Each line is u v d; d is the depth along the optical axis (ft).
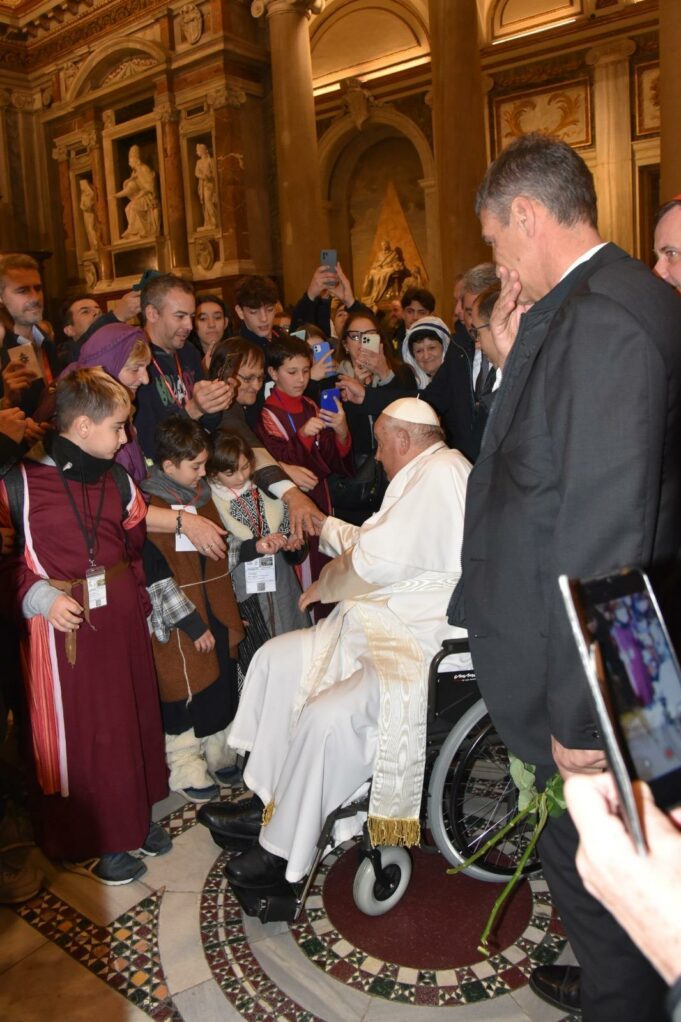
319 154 39.24
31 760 8.57
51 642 8.09
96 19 37.22
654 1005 5.25
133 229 38.40
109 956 7.47
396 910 7.92
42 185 42.11
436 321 13.91
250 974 7.17
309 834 7.16
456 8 24.91
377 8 36.27
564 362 4.59
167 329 10.69
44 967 7.36
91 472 8.25
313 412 12.21
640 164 31.78
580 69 32.40
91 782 8.30
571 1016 6.59
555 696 4.66
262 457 10.69
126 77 37.09
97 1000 6.95
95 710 8.23
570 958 7.22
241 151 33.71
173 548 9.30
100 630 8.20
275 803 7.68
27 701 8.42
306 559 11.21
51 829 8.48
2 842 9.24
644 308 4.53
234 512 10.05
